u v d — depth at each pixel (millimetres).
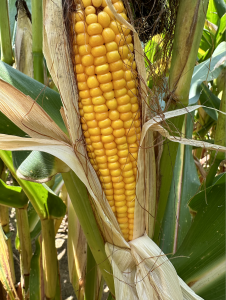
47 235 292
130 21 157
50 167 190
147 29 185
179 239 288
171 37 201
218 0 423
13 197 293
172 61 193
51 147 173
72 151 178
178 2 186
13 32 445
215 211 233
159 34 206
